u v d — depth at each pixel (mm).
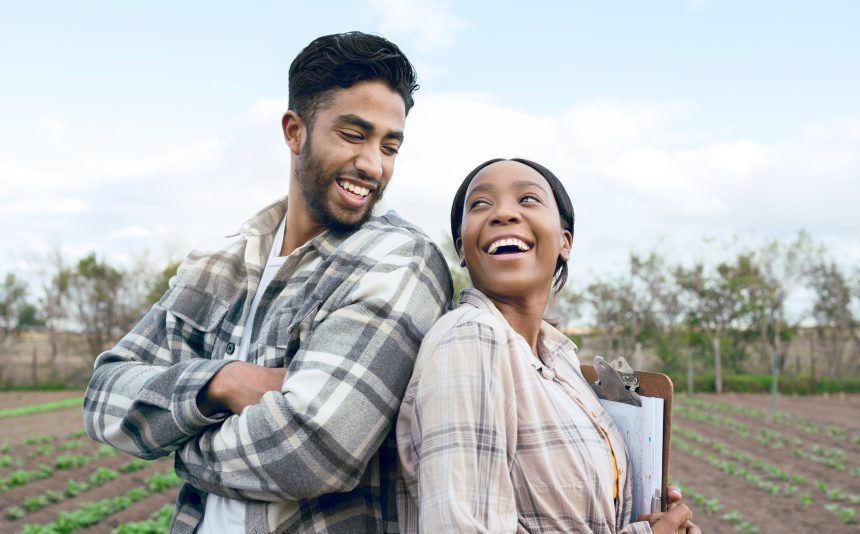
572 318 39188
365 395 1731
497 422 1676
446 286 2047
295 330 1865
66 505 9984
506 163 2096
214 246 2223
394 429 1906
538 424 1771
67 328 37344
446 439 1623
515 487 1743
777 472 12609
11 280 36219
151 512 9484
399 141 2043
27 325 36594
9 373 36094
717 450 15617
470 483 1600
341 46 1938
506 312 2043
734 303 38188
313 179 1979
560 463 1763
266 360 1916
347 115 1933
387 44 1990
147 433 1867
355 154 1953
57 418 21844
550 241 2016
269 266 2107
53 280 36750
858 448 16062
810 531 9094
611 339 39156
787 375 35250
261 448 1689
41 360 38844
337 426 1688
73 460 12844
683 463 14117
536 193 2027
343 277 1899
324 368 1733
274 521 1748
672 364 37750
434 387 1681
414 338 1860
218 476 1767
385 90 1962
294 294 1956
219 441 1764
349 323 1800
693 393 33875
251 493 1731
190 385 1812
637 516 1988
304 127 2004
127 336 2184
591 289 39531
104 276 37719
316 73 1947
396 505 1916
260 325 2014
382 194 2062
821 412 24531
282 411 1698
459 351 1704
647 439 1972
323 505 1797
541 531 1726
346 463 1698
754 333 38531
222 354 2059
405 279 1884
